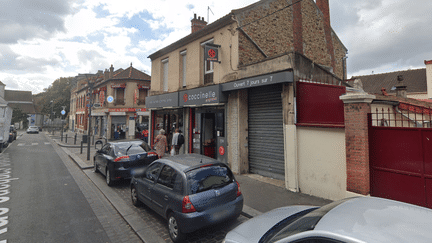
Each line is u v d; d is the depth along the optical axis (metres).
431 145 3.87
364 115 4.60
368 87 22.61
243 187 6.52
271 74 6.58
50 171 9.92
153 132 14.32
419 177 4.00
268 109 7.45
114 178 7.16
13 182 8.05
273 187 6.46
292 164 6.12
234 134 8.25
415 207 2.10
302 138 5.95
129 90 24.42
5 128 16.73
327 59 11.72
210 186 4.00
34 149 17.44
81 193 6.89
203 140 10.22
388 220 1.84
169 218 4.07
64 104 53.88
